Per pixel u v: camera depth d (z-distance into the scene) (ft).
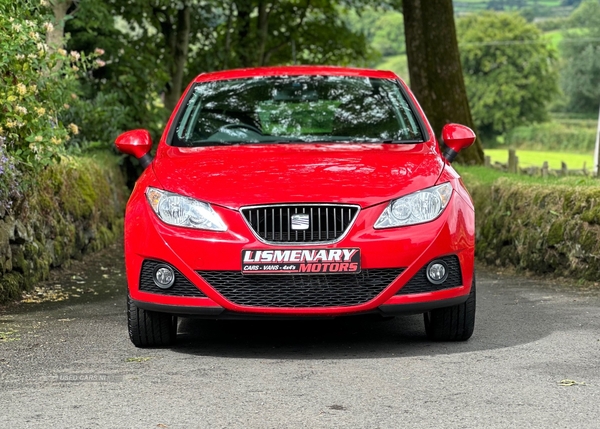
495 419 16.34
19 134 33.17
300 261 21.44
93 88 73.20
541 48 437.17
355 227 21.63
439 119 74.79
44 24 35.27
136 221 22.62
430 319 23.49
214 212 21.84
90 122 61.67
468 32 446.19
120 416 16.76
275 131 26.00
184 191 22.29
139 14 98.78
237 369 20.68
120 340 24.39
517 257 39.14
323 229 21.70
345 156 23.70
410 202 22.04
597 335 24.06
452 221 22.30
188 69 115.55
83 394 18.35
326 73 29.01
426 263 21.95
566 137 451.94
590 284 33.73
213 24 113.80
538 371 19.99
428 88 75.05
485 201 44.11
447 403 17.44
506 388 18.53
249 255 21.47
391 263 21.68
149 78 77.46
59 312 29.04
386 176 22.50
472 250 22.66
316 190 21.80
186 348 23.32
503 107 439.63
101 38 72.95
